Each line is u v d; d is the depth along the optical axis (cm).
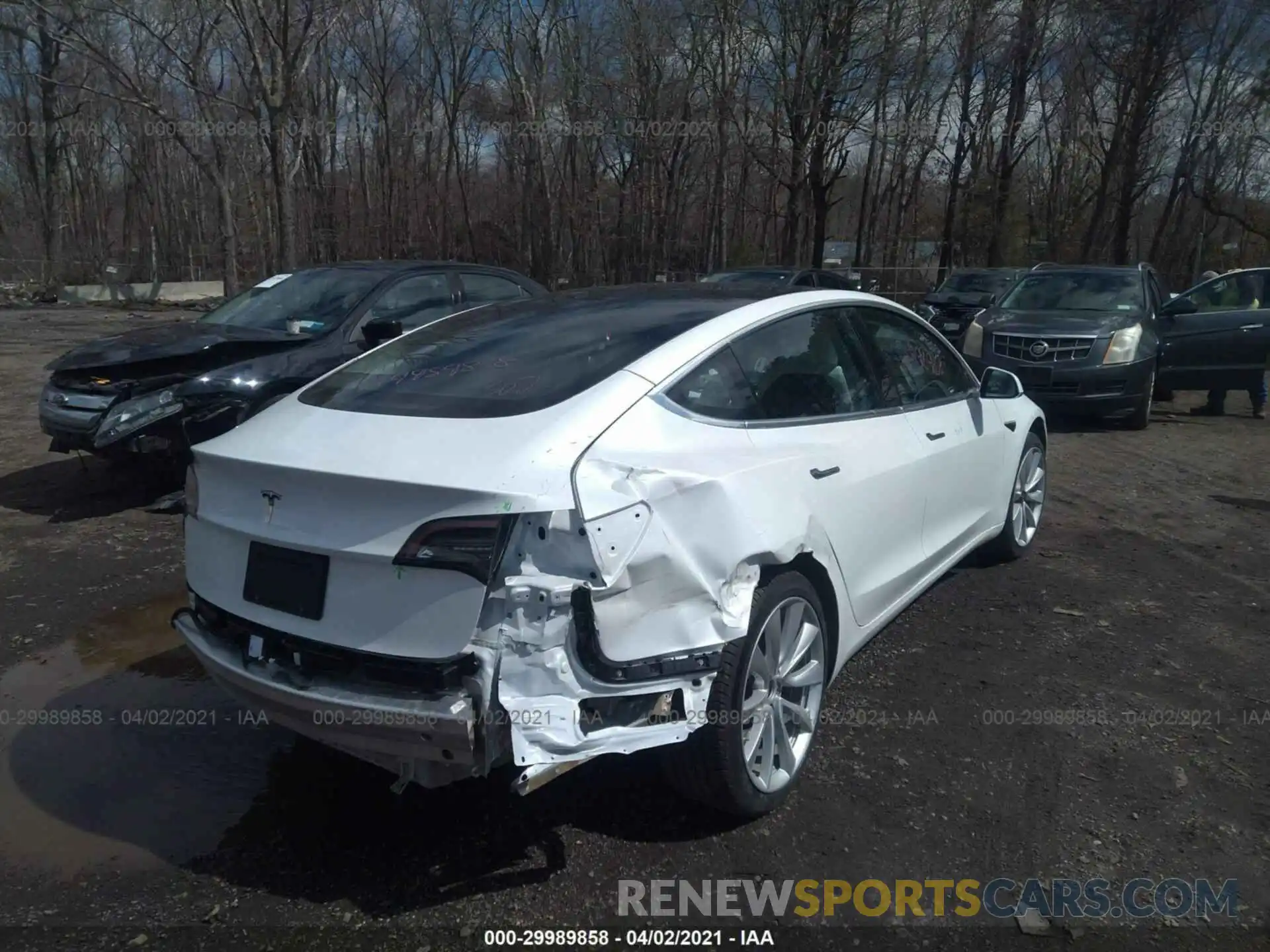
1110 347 1036
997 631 495
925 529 451
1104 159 3500
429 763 287
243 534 308
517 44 3212
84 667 457
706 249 3291
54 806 345
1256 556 618
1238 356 1132
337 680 287
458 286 832
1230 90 3247
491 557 269
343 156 4100
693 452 315
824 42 2406
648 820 335
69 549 620
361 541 281
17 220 4453
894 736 388
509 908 292
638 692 285
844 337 421
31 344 1875
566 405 307
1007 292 1206
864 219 3878
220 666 310
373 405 332
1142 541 649
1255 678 441
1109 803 343
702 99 2941
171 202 4525
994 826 330
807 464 352
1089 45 2933
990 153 3219
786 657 343
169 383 690
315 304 769
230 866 312
